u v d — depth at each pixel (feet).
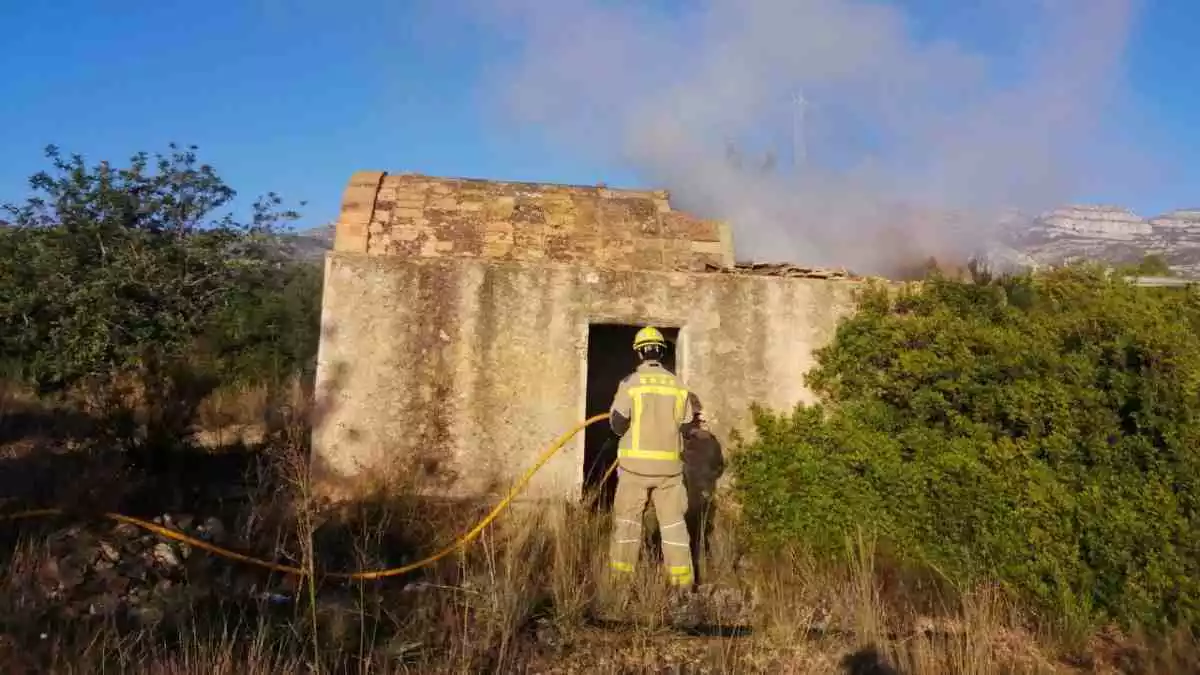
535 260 24.95
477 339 23.25
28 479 21.99
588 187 28.63
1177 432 15.88
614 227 26.48
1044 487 17.48
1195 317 18.54
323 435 22.61
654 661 15.39
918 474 20.04
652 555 20.39
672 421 19.33
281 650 13.96
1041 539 17.25
